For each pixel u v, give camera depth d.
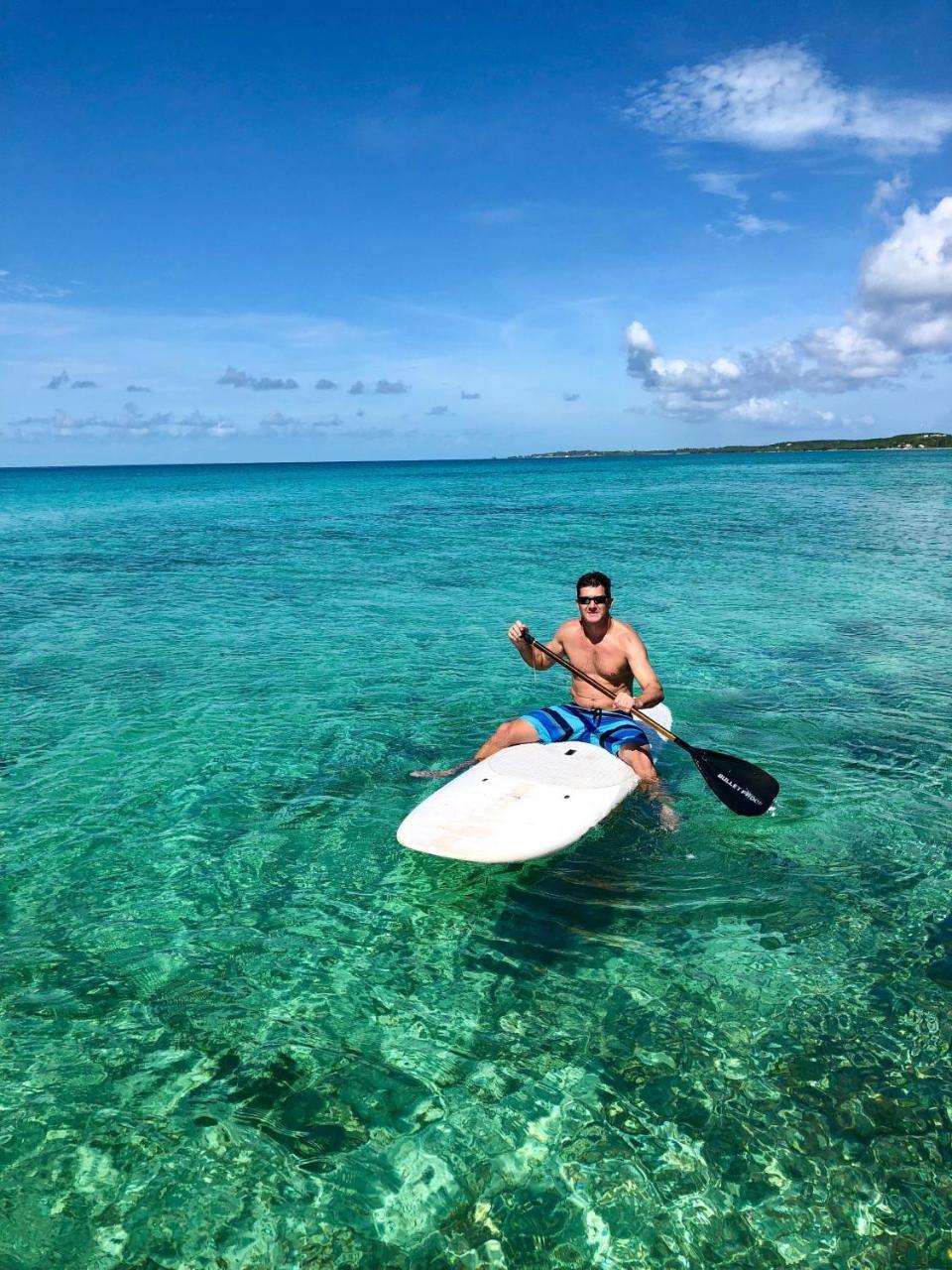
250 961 3.63
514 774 5.04
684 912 3.99
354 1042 3.11
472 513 31.67
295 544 20.92
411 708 7.14
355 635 10.09
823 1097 2.80
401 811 5.16
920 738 6.36
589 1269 2.24
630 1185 2.49
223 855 4.59
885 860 4.48
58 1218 2.38
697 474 69.62
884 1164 2.54
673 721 6.76
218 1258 2.27
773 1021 3.19
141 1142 2.64
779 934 3.79
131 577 14.95
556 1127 2.70
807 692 7.60
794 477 56.34
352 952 3.71
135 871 4.42
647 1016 3.24
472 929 3.87
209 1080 2.91
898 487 41.03
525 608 11.85
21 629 10.44
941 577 14.08
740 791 4.88
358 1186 2.49
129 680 8.05
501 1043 3.10
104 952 3.70
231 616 11.29
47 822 4.99
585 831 4.48
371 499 43.00
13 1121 2.72
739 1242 2.31
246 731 6.55
